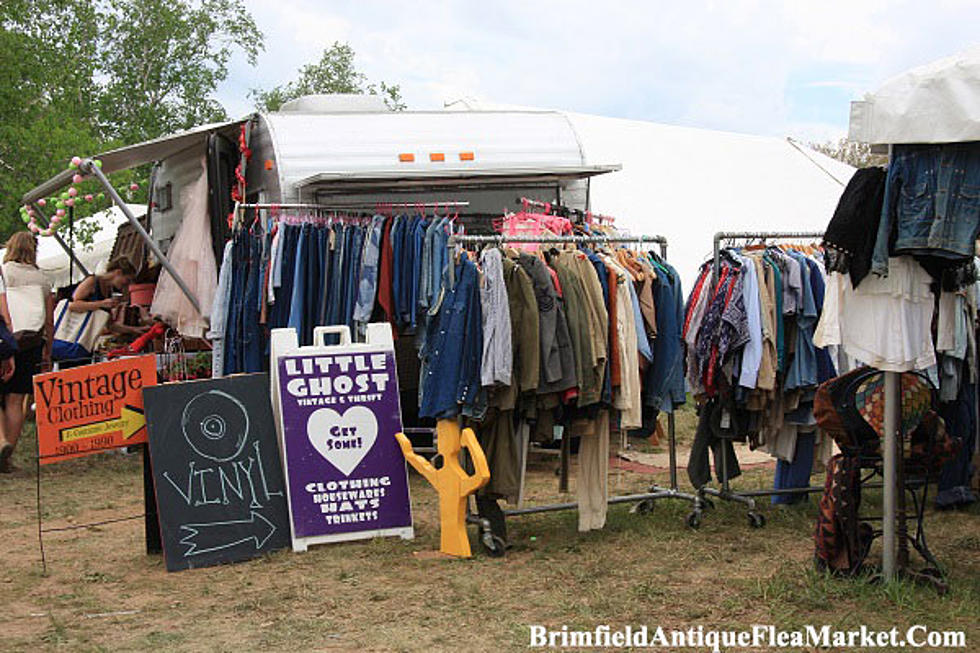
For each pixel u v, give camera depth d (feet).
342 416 21.08
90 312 36.83
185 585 18.51
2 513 25.27
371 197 31.01
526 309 19.75
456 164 31.94
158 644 15.15
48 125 67.26
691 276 53.36
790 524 22.41
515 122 33.40
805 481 24.02
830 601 16.70
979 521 22.80
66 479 30.01
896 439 17.22
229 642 15.20
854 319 17.22
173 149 33.17
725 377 22.04
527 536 21.75
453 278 20.17
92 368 20.24
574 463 31.81
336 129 31.55
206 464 20.20
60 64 79.71
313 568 19.30
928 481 18.42
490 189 32.17
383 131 31.94
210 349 33.71
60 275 56.75
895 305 16.78
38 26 79.51
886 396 17.26
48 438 19.95
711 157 61.46
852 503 17.71
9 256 32.42
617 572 18.76
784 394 22.85
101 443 20.26
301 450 20.76
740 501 22.72
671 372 22.07
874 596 16.71
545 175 30.91
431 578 18.51
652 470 29.81
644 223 54.70
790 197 60.75
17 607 17.29
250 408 20.79
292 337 21.18
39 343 31.27
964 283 19.95
